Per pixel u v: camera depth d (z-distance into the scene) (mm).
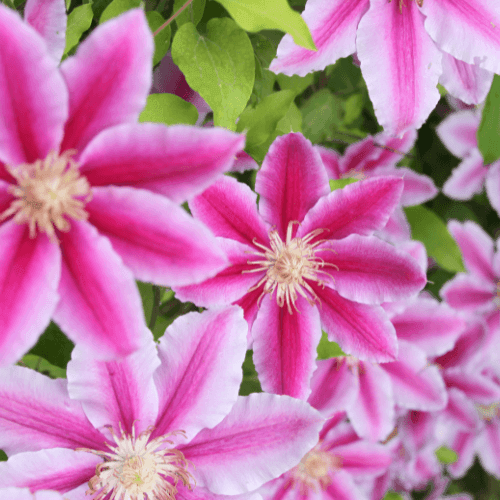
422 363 765
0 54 475
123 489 550
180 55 578
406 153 794
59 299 489
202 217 565
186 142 486
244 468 554
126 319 484
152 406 546
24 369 533
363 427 757
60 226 496
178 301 638
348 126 766
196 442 557
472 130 810
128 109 492
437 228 768
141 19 483
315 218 589
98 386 536
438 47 615
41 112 488
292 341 589
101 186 499
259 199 586
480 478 1069
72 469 541
